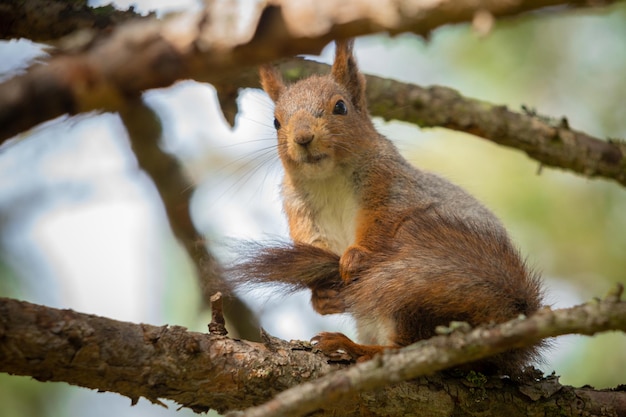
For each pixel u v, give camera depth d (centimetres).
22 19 975
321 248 1131
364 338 1135
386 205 1180
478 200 1245
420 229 1018
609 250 1503
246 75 1191
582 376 1330
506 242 1012
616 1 503
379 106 1178
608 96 1530
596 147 1054
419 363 655
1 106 536
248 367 808
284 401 620
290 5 530
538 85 1551
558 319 664
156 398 781
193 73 559
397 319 961
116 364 745
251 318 1225
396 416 860
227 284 1042
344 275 1046
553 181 1538
